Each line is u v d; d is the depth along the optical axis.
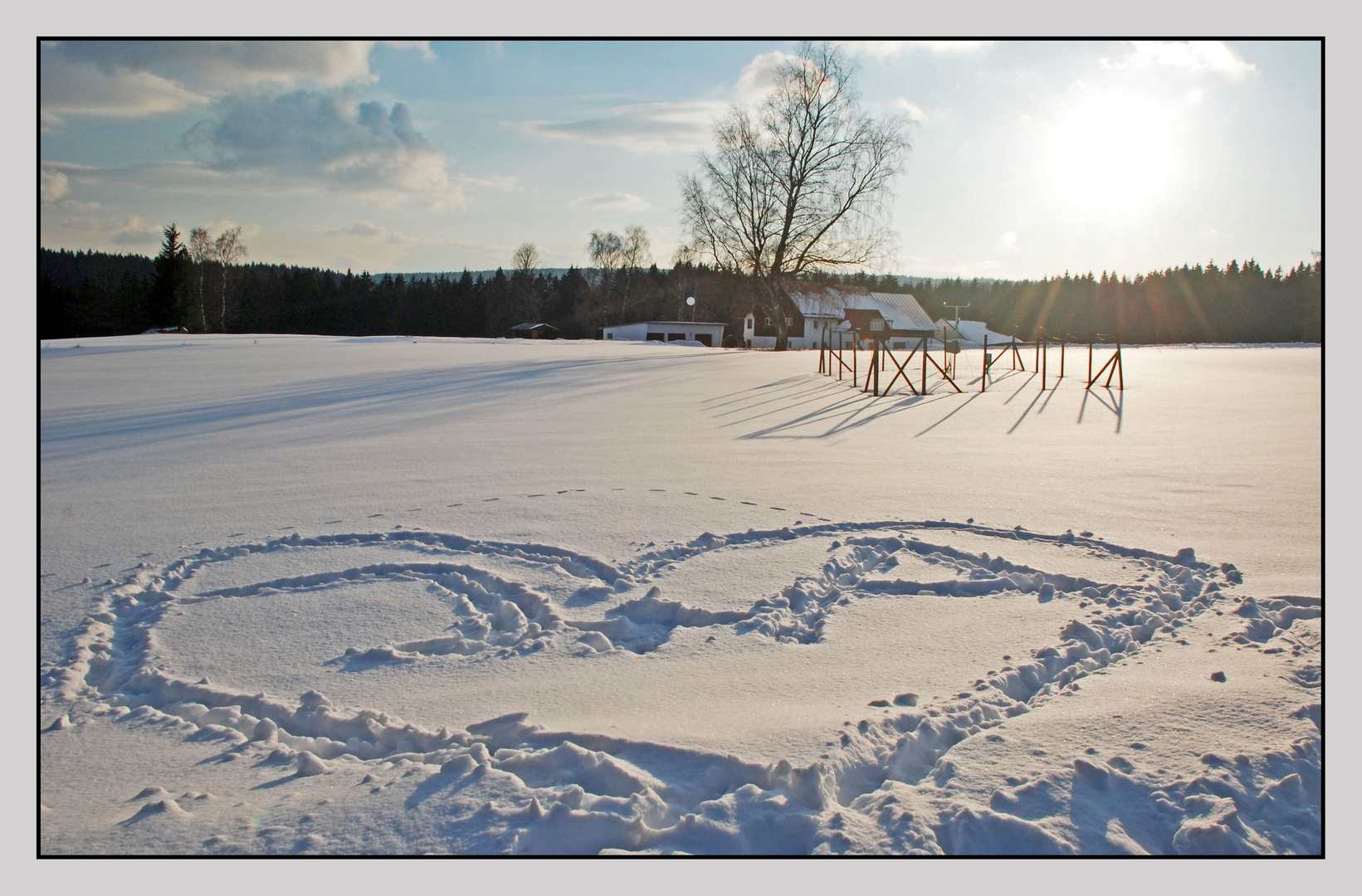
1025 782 2.62
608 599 4.31
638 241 81.12
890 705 3.12
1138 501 6.37
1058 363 23.89
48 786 2.64
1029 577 4.58
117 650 3.77
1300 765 2.69
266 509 6.28
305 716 3.12
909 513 6.03
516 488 7.00
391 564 4.86
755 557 5.00
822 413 12.91
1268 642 3.66
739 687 3.30
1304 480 7.16
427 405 14.04
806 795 2.57
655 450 9.17
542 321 82.69
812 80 34.28
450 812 2.48
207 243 62.84
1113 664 3.53
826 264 36.38
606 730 2.92
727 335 69.50
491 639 3.84
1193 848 2.32
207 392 15.98
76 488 7.15
